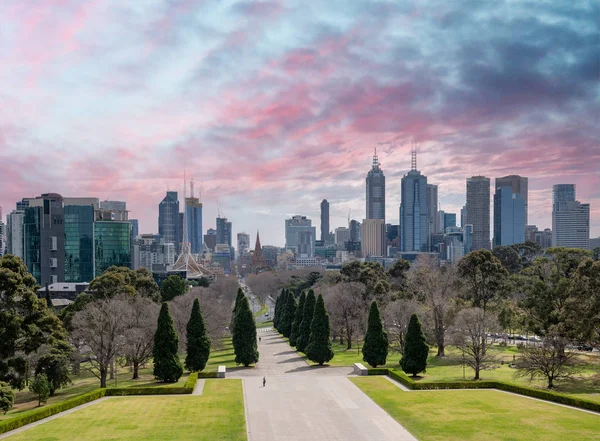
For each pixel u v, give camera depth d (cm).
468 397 7675
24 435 5959
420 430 6072
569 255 11519
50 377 8569
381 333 10388
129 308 10188
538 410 6881
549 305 10412
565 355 8725
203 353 10069
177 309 12469
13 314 8375
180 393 8112
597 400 7312
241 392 8150
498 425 6219
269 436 5916
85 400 7506
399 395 7850
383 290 15150
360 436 5903
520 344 9256
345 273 17238
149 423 6419
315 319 11125
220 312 14500
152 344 10381
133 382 9612
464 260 13450
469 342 10088
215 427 6238
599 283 8800
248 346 11031
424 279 12388
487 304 13825
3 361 8219
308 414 6800
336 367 10850
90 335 9094
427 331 12244
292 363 11506
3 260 8788
